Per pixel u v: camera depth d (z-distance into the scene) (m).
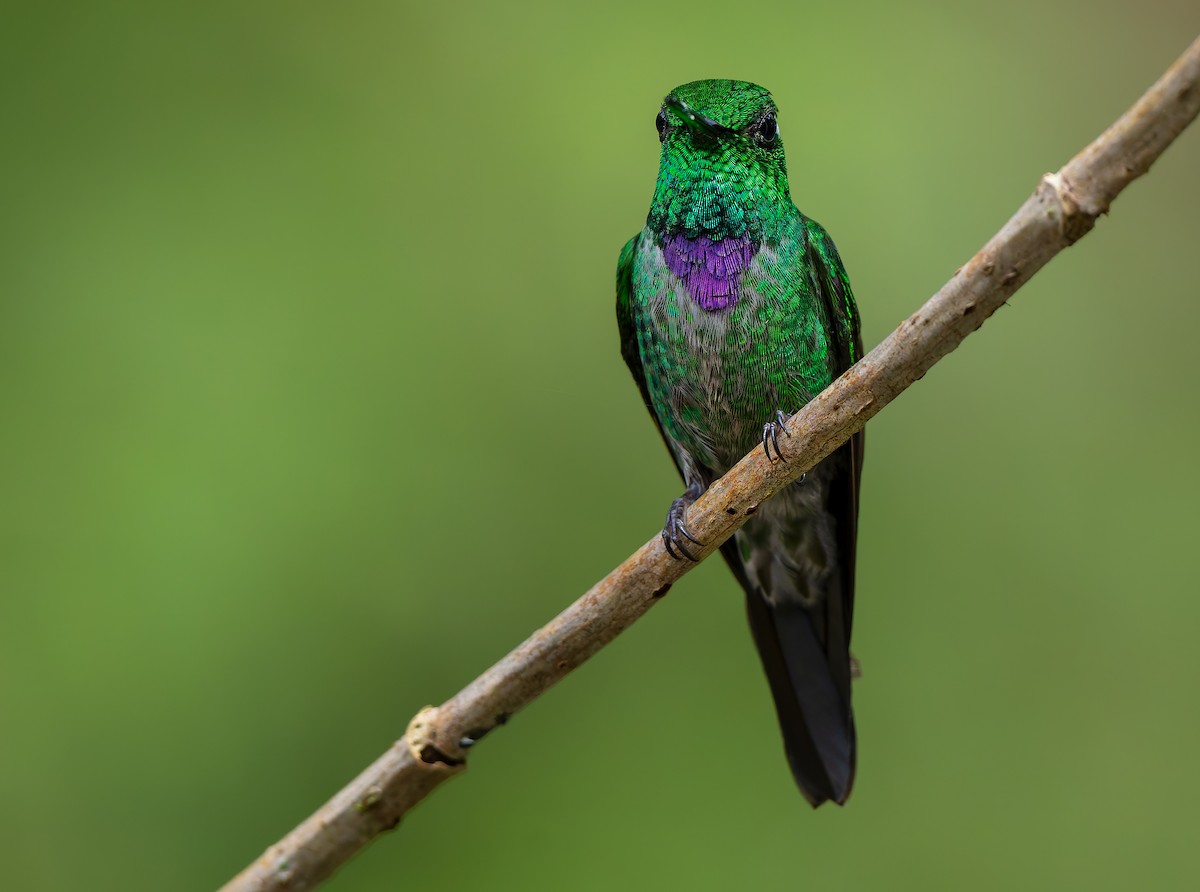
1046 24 13.54
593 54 13.02
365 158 12.54
